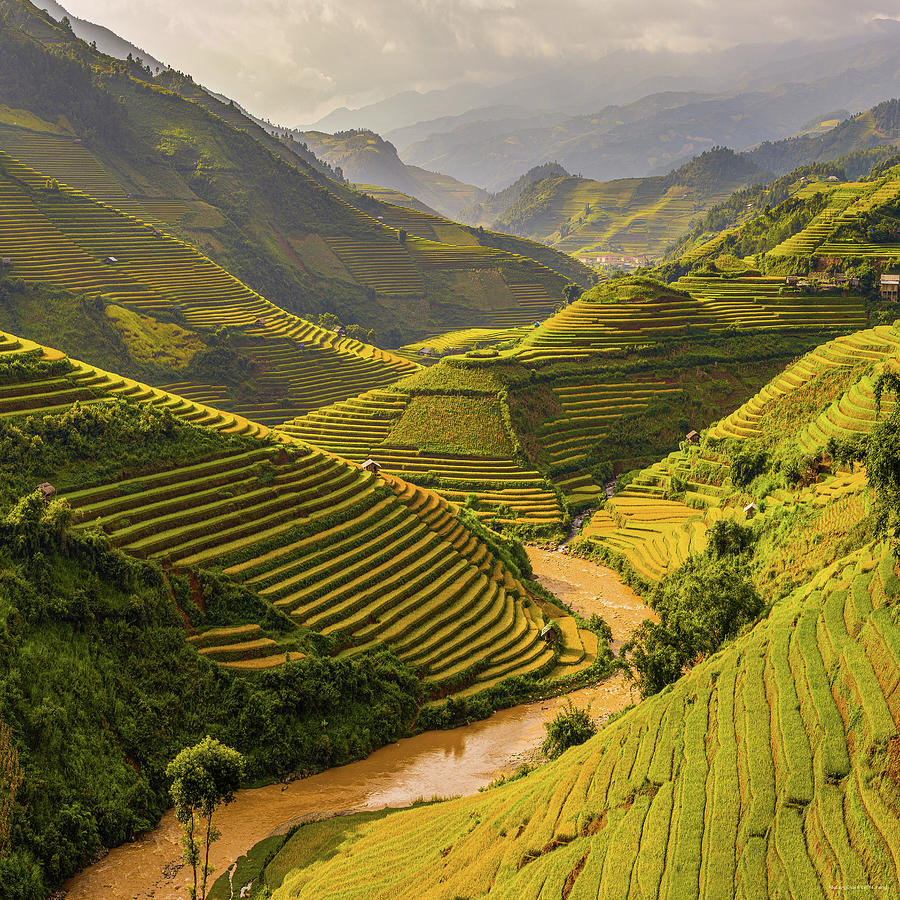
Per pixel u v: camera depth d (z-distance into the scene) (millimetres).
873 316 170000
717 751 39531
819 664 41750
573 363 153625
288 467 85375
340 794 57469
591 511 125062
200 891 46219
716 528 87125
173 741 57000
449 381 146250
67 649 56656
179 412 85625
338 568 76250
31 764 48969
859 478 84250
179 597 65938
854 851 31000
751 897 30938
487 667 74562
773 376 155875
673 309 168500
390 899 39781
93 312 171500
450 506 98188
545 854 38375
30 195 196500
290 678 62375
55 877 46094
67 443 73625
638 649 65500
